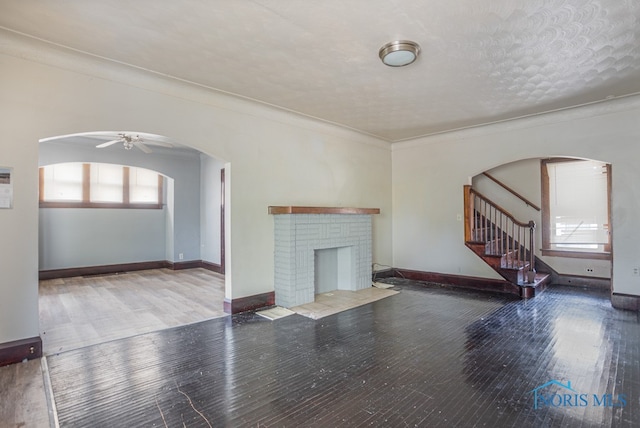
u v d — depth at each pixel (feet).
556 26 8.46
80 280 21.06
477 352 9.95
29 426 6.56
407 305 15.02
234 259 13.84
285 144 15.85
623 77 11.59
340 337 11.19
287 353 9.93
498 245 18.92
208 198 25.23
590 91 12.90
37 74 9.57
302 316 13.46
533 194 19.94
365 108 14.87
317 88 12.64
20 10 7.76
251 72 11.23
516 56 10.05
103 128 10.68
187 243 25.59
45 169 21.62
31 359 9.41
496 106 14.58
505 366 9.03
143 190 25.41
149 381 8.29
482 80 11.83
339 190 18.47
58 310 14.33
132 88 11.27
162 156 24.39
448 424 6.59
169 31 8.72
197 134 12.84
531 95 13.32
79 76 10.26
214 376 8.54
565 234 19.21
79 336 11.28
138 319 13.09
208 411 7.05
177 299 16.22
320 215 15.89
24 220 9.38
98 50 9.72
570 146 15.35
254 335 11.38
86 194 23.08
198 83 12.15
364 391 7.81
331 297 16.39
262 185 14.92
